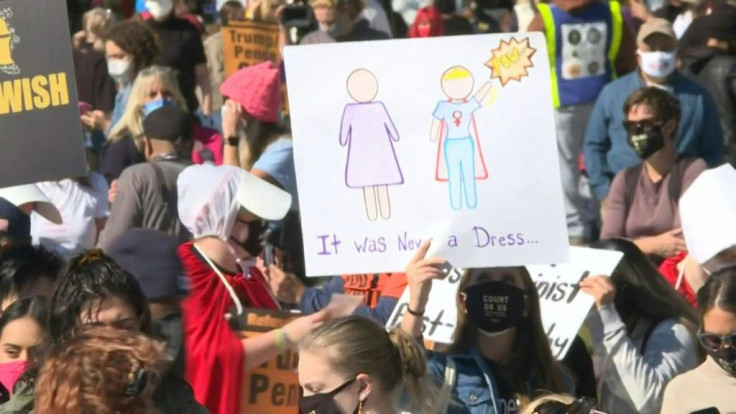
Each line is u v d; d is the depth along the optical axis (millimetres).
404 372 14945
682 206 18922
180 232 23016
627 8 36188
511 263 17156
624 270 18812
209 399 16312
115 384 10938
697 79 31172
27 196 22000
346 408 14359
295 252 24062
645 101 25906
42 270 17672
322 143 17078
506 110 17312
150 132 23906
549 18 31266
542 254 17203
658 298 18766
